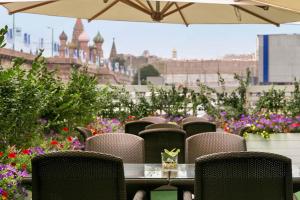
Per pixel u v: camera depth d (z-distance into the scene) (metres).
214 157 2.20
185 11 6.25
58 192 2.28
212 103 8.15
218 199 2.24
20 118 3.63
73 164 2.25
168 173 2.97
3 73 3.28
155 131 3.93
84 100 5.83
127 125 5.24
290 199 2.21
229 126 6.71
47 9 5.82
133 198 2.81
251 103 8.09
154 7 5.84
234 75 8.37
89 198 2.27
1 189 2.51
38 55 4.57
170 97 8.46
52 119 4.72
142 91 8.60
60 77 5.55
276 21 6.03
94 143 3.67
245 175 2.22
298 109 7.41
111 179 2.25
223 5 5.94
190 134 5.11
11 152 3.11
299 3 3.72
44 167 2.26
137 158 3.66
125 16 6.32
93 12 6.05
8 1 4.66
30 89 3.68
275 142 6.09
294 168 3.09
